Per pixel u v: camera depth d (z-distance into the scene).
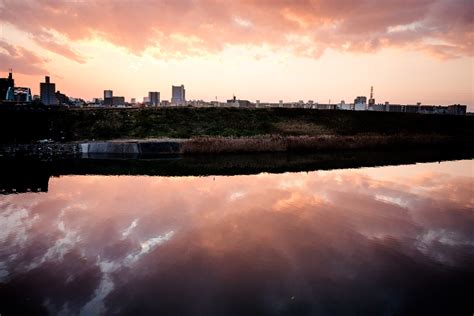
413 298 7.25
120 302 6.90
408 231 11.47
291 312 6.65
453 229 11.74
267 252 9.51
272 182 19.39
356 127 46.91
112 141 31.05
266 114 46.88
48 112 35.19
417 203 15.08
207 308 6.73
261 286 7.64
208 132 38.41
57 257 9.01
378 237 10.85
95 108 40.97
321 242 10.33
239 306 6.84
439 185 18.98
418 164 26.91
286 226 11.75
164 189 17.38
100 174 21.33
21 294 7.16
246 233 11.00
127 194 16.17
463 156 31.77
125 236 10.60
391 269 8.62
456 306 6.97
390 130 47.44
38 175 20.64
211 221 12.17
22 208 13.62
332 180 20.11
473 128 52.41
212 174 21.88
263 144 32.47
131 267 8.47
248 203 14.71
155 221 12.11
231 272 8.27
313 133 42.03
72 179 19.67
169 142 30.47
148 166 24.39
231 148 31.61
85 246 9.78
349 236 10.89
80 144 29.03
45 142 30.27
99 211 13.30
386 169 24.42
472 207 14.54
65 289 7.38
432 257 9.41
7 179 19.38
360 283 7.87
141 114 40.00
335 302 7.04
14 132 30.98
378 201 15.34
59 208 13.65
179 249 9.63
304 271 8.40
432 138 39.66
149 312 6.57
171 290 7.40
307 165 25.81
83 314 6.48
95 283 7.66
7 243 9.95
